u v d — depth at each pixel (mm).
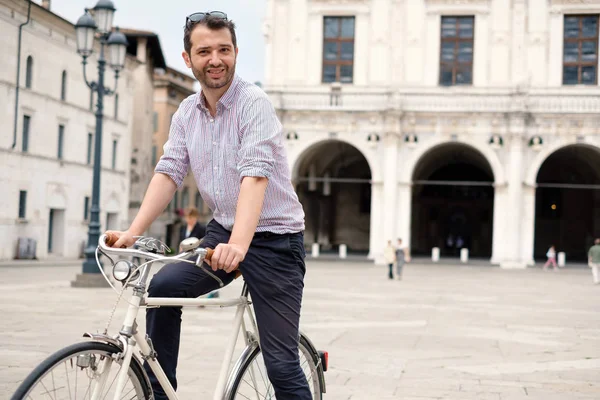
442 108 44500
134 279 3926
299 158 46438
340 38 47031
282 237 4461
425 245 60094
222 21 4180
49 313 14727
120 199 54812
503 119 43938
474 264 45719
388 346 11734
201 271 4305
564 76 45188
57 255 46344
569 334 13914
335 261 46531
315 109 45344
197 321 13992
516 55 45219
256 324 4691
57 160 45219
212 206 4602
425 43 46094
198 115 4477
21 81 41094
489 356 10953
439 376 9203
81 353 3531
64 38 45781
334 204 60250
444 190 59906
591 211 57500
